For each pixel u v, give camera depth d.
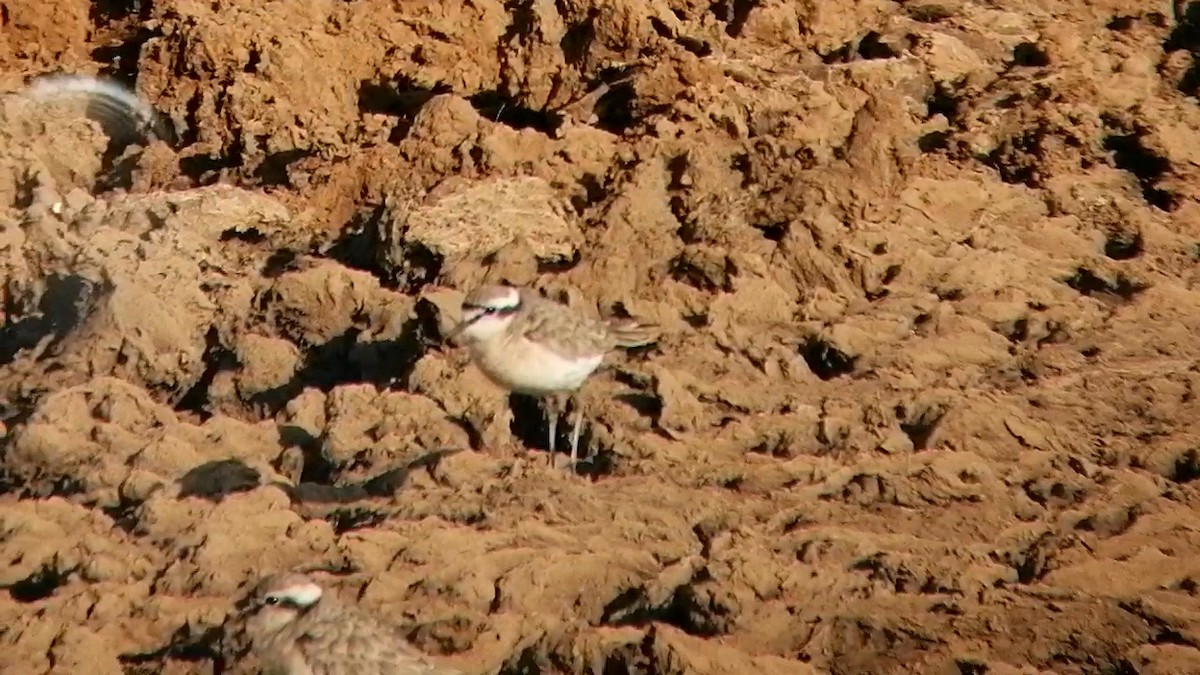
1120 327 14.30
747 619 10.61
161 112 17.59
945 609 10.80
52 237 14.96
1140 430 12.82
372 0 18.05
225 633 10.17
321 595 9.82
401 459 12.34
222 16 17.78
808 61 17.94
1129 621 10.70
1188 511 11.80
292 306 14.27
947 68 18.05
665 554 11.23
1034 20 19.36
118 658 10.23
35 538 11.09
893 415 12.99
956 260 14.91
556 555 11.05
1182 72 18.48
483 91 18.02
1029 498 11.99
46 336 14.05
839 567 11.10
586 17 17.78
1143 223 15.81
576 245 15.11
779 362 13.59
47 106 17.22
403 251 14.93
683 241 15.27
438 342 13.71
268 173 16.77
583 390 13.05
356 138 17.12
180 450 12.05
